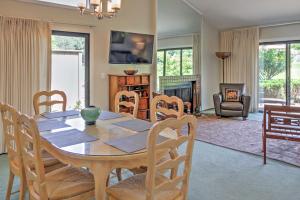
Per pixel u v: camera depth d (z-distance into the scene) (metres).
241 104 6.62
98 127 2.43
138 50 5.80
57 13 4.54
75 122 2.62
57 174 2.09
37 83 4.26
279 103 7.55
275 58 7.53
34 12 4.28
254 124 6.05
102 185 1.79
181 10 6.93
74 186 1.92
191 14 7.28
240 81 8.02
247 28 7.80
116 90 5.26
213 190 2.82
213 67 8.35
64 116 2.91
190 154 1.79
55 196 1.80
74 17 4.78
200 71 7.77
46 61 4.38
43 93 3.27
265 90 7.79
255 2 6.46
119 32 5.40
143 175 2.10
